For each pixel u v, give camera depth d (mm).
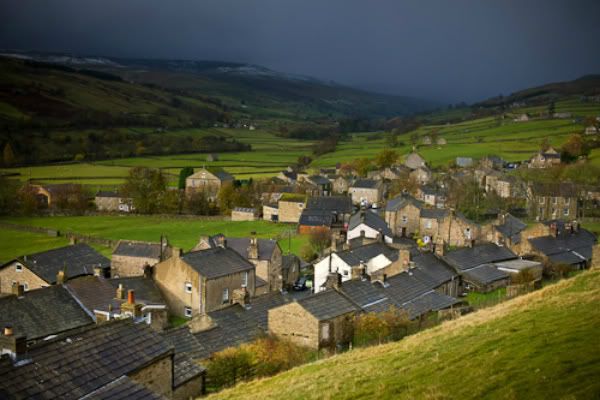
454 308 61438
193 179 199000
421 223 129750
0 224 154125
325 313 50062
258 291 85125
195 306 74000
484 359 31297
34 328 57938
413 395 28906
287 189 186875
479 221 143125
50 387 28141
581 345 29969
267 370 42469
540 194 147750
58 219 169125
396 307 58094
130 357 32750
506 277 83750
